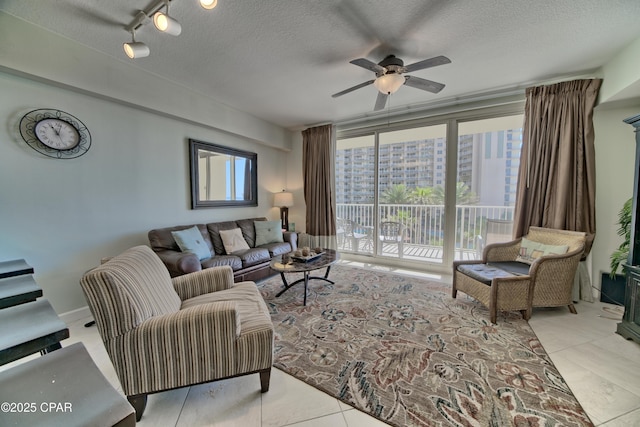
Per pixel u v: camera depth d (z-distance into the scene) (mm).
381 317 2322
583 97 2578
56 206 2209
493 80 2803
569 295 2352
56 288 2229
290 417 1287
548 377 1537
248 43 2125
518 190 2955
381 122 4031
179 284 1851
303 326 2172
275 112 3896
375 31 1972
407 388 1463
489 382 1501
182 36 2027
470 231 3893
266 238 3832
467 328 2119
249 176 4262
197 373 1315
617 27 1906
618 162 2604
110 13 1777
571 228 2660
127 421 649
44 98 2105
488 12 1758
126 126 2660
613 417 1260
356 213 4680
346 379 1542
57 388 709
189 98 3068
